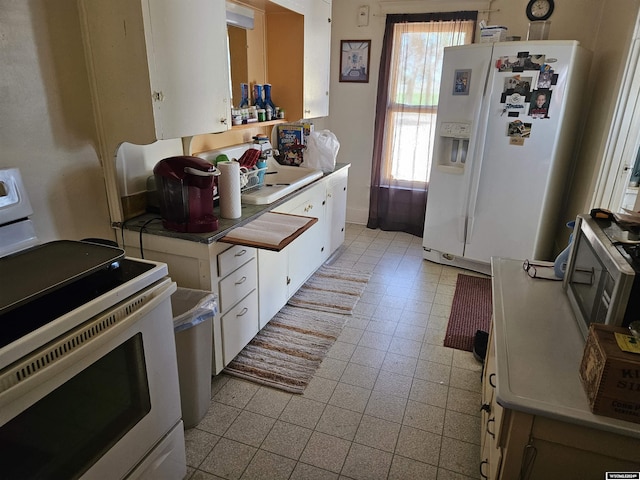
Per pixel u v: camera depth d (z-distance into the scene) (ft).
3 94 4.91
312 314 9.29
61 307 3.46
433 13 12.48
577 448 3.29
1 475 2.99
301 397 6.82
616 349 3.05
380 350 8.09
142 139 5.91
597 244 4.06
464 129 10.59
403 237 14.39
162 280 4.36
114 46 5.57
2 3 4.77
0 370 2.87
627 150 9.20
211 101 6.83
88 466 3.67
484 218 10.94
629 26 8.64
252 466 5.55
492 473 4.13
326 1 11.06
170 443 4.76
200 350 5.84
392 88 13.53
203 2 6.35
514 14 11.84
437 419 6.42
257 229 6.93
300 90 10.50
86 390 3.58
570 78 9.34
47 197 5.57
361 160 15.03
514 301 4.82
